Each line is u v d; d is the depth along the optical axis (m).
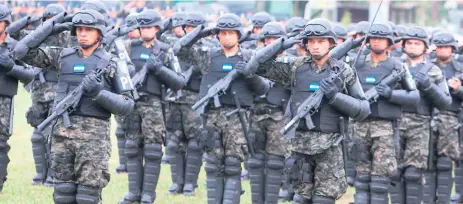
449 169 21.95
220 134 18.69
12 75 18.84
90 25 15.60
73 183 15.90
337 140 16.05
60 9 21.17
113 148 31.06
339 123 16.06
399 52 24.75
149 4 38.47
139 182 20.83
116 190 22.59
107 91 15.63
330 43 15.93
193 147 22.53
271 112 20.23
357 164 18.94
